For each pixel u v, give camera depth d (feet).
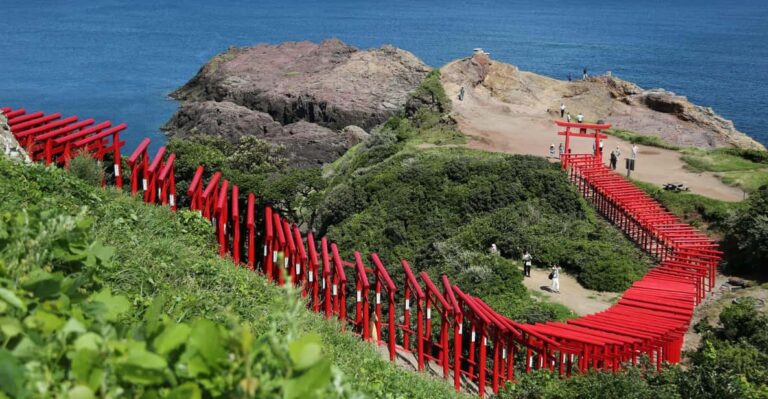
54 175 66.59
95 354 19.61
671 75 613.93
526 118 262.47
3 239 27.68
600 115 315.17
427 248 150.51
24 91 485.56
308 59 452.35
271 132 350.23
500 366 98.78
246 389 18.22
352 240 160.66
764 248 143.74
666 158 211.41
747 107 495.82
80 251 29.96
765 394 75.31
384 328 109.91
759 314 120.88
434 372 91.97
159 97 473.26
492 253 143.23
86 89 496.23
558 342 90.74
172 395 18.94
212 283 60.75
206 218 86.79
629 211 160.66
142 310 45.96
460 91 276.21
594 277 136.15
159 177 87.56
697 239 148.46
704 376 75.36
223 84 431.02
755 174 190.70
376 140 241.35
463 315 94.43
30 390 18.51
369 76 402.52
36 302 23.31
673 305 110.22
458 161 186.19
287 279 20.72
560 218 164.76
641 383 72.38
